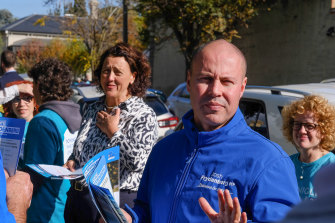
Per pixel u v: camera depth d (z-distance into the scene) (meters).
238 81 1.77
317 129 2.65
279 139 4.01
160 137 7.30
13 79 6.60
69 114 2.85
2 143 2.07
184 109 7.87
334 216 0.57
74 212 2.54
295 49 14.90
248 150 1.67
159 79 23.25
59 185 2.77
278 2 15.44
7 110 3.77
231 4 14.14
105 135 2.59
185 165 1.79
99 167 1.82
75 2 22.09
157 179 1.88
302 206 0.62
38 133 2.72
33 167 2.28
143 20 17.42
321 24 13.84
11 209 1.95
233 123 1.74
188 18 14.58
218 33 15.56
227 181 1.65
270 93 4.35
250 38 17.03
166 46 22.33
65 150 2.80
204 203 1.45
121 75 2.67
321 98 2.72
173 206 1.75
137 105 2.62
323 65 13.88
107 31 22.91
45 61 2.96
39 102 3.00
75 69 25.77
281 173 1.62
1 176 1.56
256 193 1.60
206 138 1.74
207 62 1.76
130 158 2.44
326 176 0.63
